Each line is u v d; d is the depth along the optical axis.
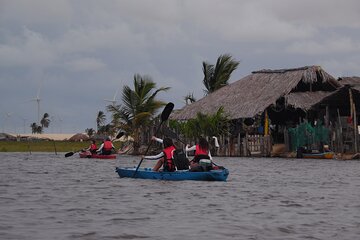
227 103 44.97
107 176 22.22
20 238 9.46
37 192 16.22
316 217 11.67
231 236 9.78
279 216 11.79
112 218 11.45
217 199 14.48
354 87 36.44
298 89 43.81
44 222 10.95
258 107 40.91
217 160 35.47
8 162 35.16
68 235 9.73
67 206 13.16
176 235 9.83
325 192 16.28
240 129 42.84
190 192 16.02
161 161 20.52
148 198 14.64
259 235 9.86
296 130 38.91
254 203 13.75
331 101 38.53
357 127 35.50
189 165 20.33
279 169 26.53
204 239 9.53
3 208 12.82
